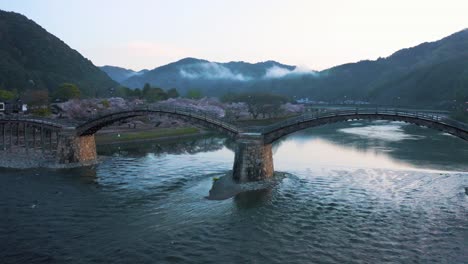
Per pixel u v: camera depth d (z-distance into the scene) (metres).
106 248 30.11
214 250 29.89
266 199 44.16
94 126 66.50
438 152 85.69
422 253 29.47
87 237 32.53
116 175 58.62
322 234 33.47
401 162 72.75
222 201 43.41
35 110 109.00
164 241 31.64
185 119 60.62
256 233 33.69
